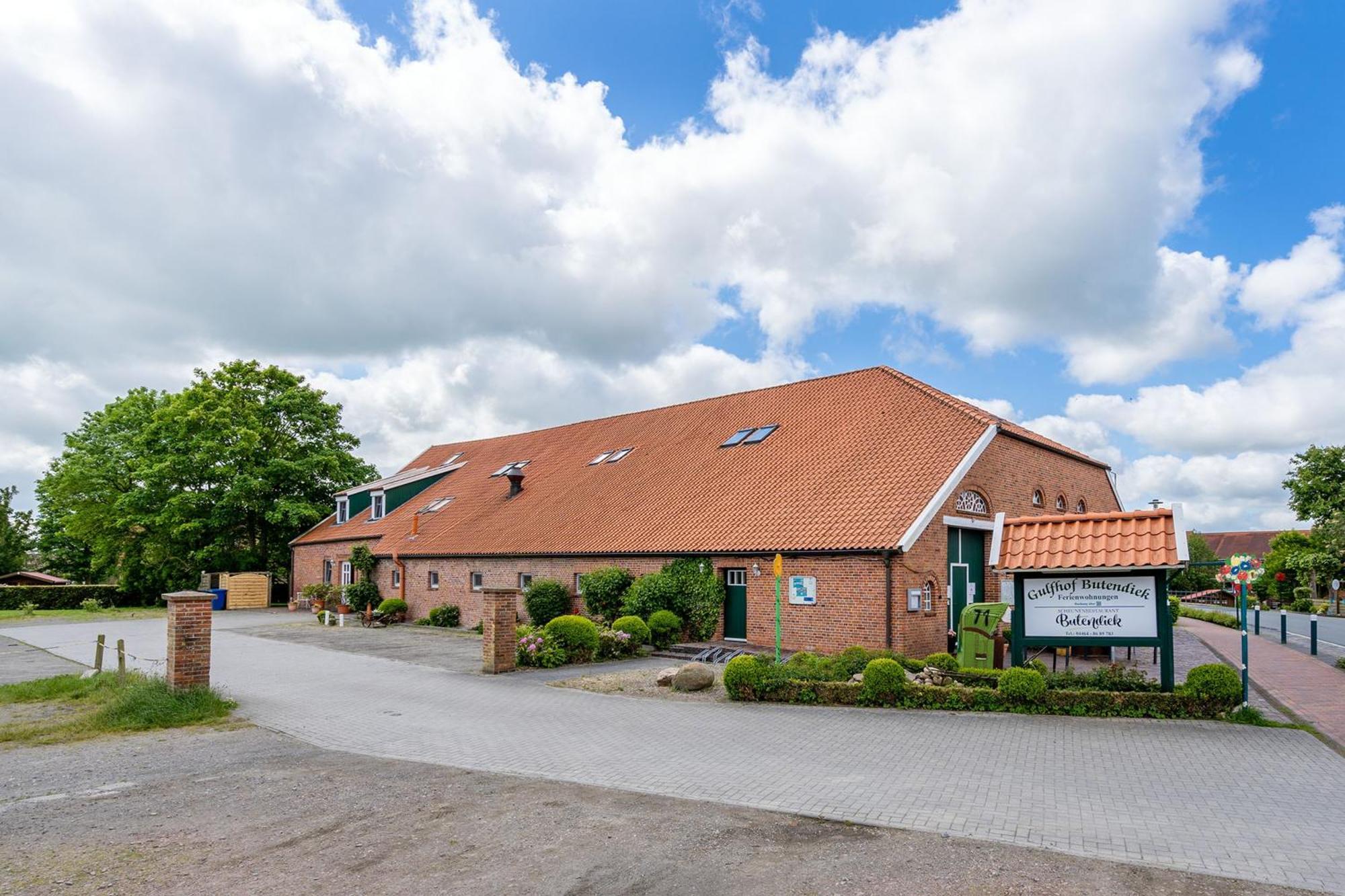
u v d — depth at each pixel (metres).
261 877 6.11
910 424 21.48
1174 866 6.05
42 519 55.31
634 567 22.02
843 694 12.80
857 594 17.44
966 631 15.21
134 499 41.81
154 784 8.93
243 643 23.88
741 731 11.13
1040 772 8.75
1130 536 12.16
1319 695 13.41
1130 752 9.55
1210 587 52.16
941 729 10.99
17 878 6.16
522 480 31.11
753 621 19.44
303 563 41.19
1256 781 8.31
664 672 15.06
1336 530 21.09
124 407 45.69
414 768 9.42
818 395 25.77
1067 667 14.48
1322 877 5.86
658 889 5.74
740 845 6.62
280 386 44.53
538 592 23.31
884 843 6.62
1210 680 11.30
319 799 8.16
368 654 20.66
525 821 7.32
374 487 36.66
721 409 28.41
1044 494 23.44
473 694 14.58
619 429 31.62
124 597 45.09
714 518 21.42
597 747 10.36
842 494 19.73
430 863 6.33
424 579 30.27
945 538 18.67
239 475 41.22
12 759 10.23
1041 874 5.93
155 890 5.90
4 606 41.84
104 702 13.80
